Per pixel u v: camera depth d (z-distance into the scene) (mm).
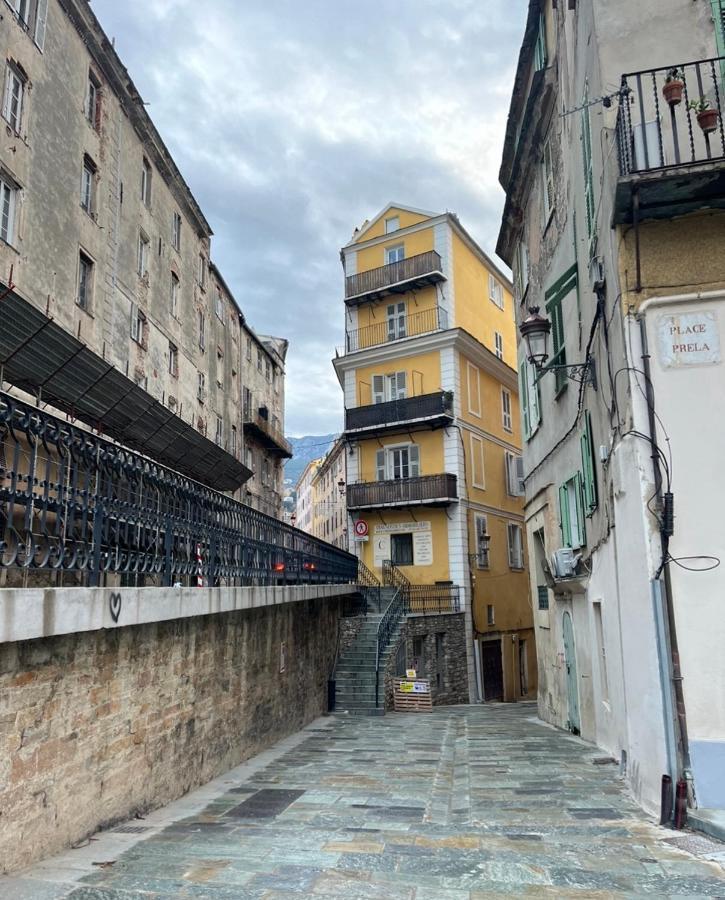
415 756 10258
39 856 4996
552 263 12320
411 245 29422
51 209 15703
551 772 8117
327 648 17078
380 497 27172
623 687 7586
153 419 13273
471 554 26797
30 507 4891
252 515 11188
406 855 5031
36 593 4699
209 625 8852
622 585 7254
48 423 5215
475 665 25531
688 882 4262
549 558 13688
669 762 5723
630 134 6199
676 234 6469
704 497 6070
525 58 13375
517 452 32406
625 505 6883
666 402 6270
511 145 15320
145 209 21750
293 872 4688
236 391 33156
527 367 15914
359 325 30094
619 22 6992
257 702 10922
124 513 6418
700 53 6742
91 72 18281
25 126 14797
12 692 4730
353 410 28844
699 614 5898
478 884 4332
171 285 24078
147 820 6504
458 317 28562
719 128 6512
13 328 8703
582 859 4777
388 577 26625
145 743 6863
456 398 27156
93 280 17812
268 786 8156
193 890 4320
